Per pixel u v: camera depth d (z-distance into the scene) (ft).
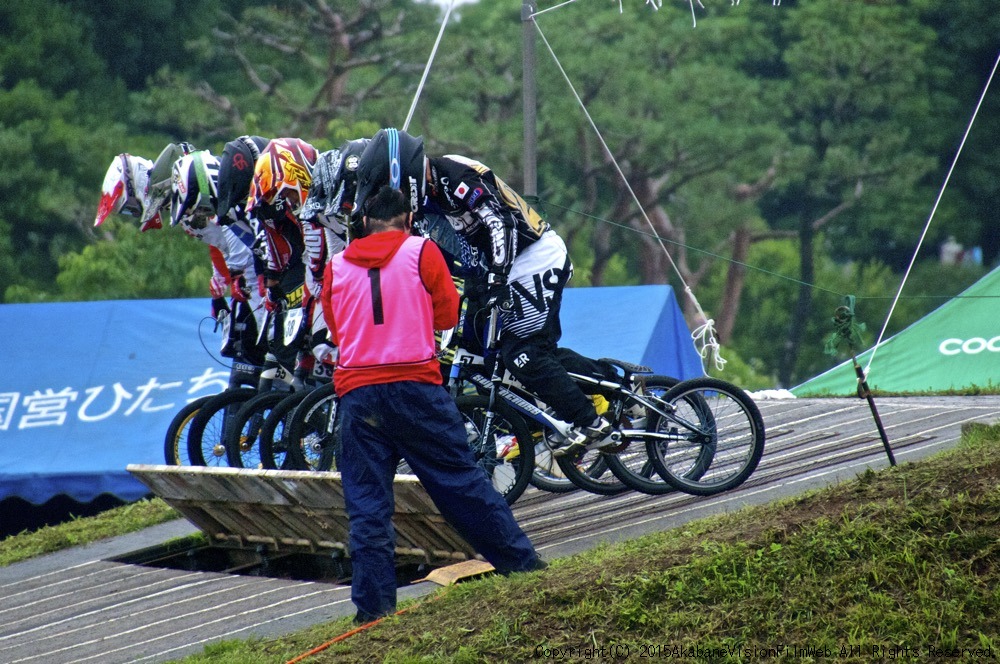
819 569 56.54
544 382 84.17
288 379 99.96
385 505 66.80
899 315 377.91
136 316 158.81
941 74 372.38
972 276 381.19
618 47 355.56
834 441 100.07
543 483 94.99
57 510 160.56
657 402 88.17
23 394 148.46
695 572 58.13
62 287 289.33
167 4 367.86
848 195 365.61
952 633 51.26
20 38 347.77
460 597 63.87
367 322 66.39
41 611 89.92
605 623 56.54
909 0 379.76
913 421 104.42
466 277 86.17
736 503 84.74
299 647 65.10
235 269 100.12
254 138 98.99
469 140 347.15
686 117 352.90
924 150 383.24
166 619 81.56
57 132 327.06
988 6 371.35
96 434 143.54
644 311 157.07
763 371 389.60
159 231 284.00
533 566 67.82
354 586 66.13
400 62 362.12
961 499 57.77
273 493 87.92
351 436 67.00
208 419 99.76
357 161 82.07
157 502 122.31
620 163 362.74
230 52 373.61
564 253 85.20
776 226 399.85
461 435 67.10
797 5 397.39
